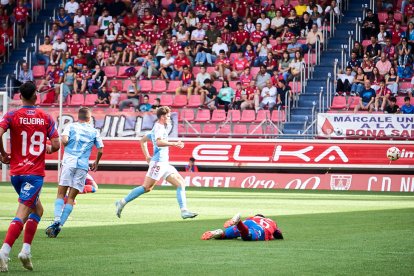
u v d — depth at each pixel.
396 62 71.62
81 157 29.52
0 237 27.59
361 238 27.98
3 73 81.38
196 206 43.47
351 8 82.12
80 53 77.38
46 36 80.06
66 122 64.75
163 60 75.75
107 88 75.19
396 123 62.78
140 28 79.81
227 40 77.75
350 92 69.62
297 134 64.00
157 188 61.88
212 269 20.55
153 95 73.31
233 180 64.62
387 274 19.89
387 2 80.62
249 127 67.50
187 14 81.38
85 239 27.47
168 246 25.47
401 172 64.00
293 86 71.62
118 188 59.75
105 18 82.38
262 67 71.06
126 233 29.52
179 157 65.62
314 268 20.81
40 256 23.05
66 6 84.56
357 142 63.62
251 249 24.67
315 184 63.59
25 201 20.97
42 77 78.44
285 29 76.12
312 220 35.53
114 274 19.67
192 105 71.56
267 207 43.16
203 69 72.69
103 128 66.19
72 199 29.41
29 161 21.22
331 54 76.12
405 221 35.12
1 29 83.06
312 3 79.44
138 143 65.62
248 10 79.81
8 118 21.19
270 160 64.62
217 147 65.44
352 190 62.47
